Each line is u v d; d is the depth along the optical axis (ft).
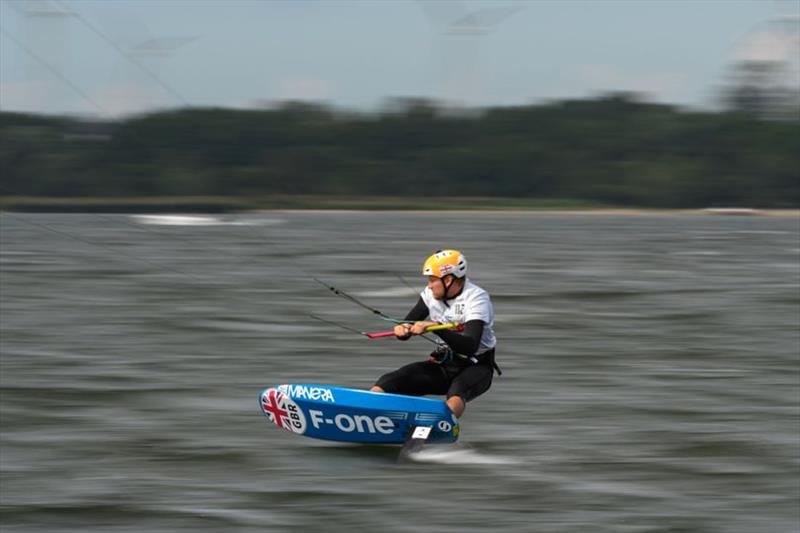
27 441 136.77
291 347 222.28
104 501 111.65
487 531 102.94
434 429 128.36
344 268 467.52
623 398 168.04
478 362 132.36
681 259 532.73
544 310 294.25
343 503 111.14
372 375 190.70
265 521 105.40
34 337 236.02
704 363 203.31
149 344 225.35
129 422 148.15
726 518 107.55
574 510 109.50
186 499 112.47
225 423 148.05
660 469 125.49
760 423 150.41
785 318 278.05
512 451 133.18
